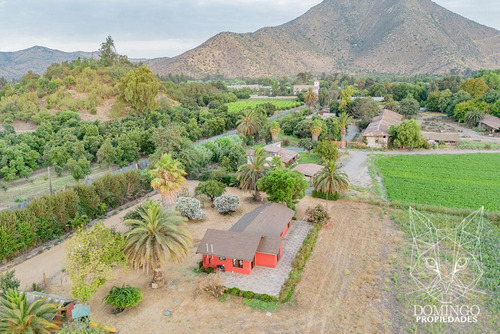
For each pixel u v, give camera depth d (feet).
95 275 106.42
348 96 498.28
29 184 233.96
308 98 502.79
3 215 139.64
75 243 107.45
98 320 103.09
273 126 354.54
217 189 196.95
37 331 86.22
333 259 138.51
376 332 97.19
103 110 437.17
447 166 273.54
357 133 421.59
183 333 97.66
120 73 505.25
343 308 108.06
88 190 176.65
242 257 124.26
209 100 594.24
